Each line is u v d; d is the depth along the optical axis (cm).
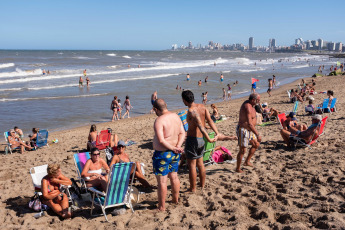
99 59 10106
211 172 636
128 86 3369
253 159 714
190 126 493
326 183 505
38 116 1897
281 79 4491
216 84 3794
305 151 742
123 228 412
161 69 6166
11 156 1085
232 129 1181
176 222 416
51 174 470
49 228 426
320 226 357
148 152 927
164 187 452
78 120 1828
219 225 391
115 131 1455
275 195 472
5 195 593
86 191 546
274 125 1176
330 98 1384
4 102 2319
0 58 8988
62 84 3450
